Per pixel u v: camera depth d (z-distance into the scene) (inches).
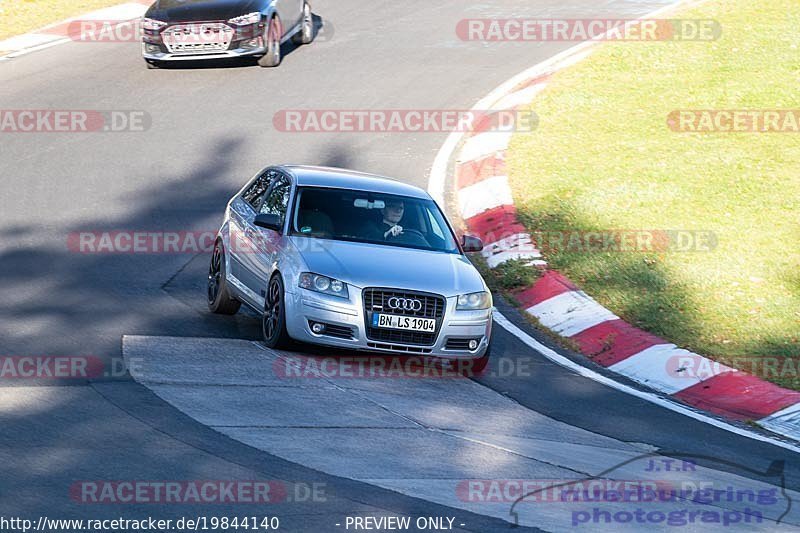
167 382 1221.1
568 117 2632.9
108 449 987.9
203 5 2994.6
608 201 2137.1
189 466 964.6
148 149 2422.5
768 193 2123.5
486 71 3080.7
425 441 1115.9
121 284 1681.8
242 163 2374.5
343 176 1609.3
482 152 2468.0
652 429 1283.2
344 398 1241.4
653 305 1737.2
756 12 3282.5
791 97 2630.4
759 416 1398.9
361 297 1359.5
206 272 1804.9
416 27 3555.6
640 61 2960.1
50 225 1951.3
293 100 2800.2
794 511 1022.4
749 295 1756.9
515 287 1859.0
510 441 1154.0
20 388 1151.6
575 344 1640.0
